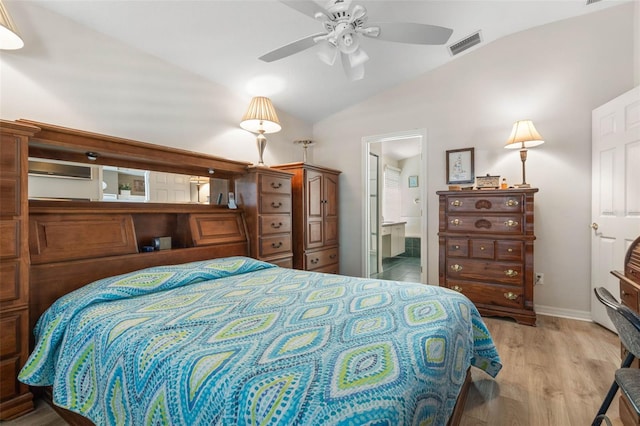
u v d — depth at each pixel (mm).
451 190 3229
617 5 2854
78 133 1843
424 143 3795
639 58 2775
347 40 1869
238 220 2936
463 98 3570
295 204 3594
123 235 2135
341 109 4355
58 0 1910
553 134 3129
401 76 3760
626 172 2520
